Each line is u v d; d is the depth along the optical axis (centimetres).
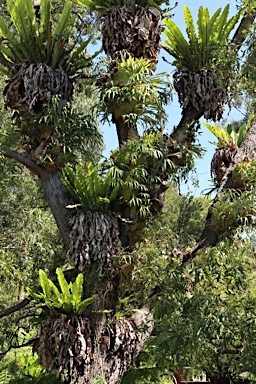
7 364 900
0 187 793
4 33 606
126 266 572
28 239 779
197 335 501
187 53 680
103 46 657
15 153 611
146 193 598
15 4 595
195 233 808
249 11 570
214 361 648
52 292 579
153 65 655
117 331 572
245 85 563
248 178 652
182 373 672
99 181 578
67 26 621
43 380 668
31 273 822
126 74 619
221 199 624
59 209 605
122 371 588
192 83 664
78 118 634
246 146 691
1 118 931
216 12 646
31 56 618
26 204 928
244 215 612
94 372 553
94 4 674
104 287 571
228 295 551
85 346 540
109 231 573
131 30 638
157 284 576
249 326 502
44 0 603
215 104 665
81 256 555
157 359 568
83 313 570
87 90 725
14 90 606
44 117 583
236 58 543
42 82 596
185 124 662
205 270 549
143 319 602
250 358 509
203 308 501
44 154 607
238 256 565
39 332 554
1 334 806
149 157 606
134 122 632
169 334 533
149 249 608
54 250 805
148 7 666
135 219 605
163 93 623
